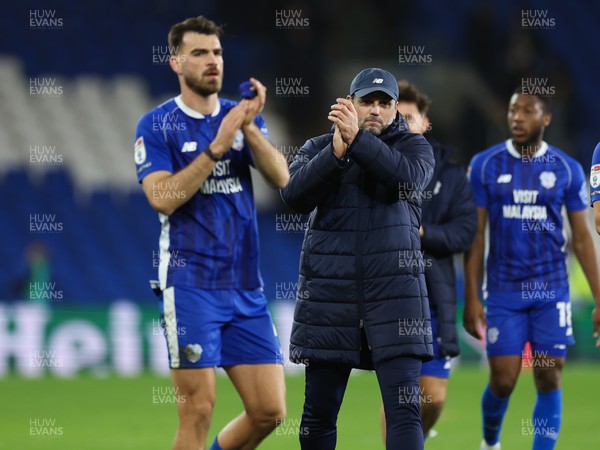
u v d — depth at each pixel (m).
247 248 19.72
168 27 77.12
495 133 72.12
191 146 19.47
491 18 75.69
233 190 19.52
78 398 38.94
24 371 47.88
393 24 78.44
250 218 19.73
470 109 72.12
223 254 19.30
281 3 74.69
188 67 19.31
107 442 28.39
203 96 19.64
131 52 75.19
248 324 19.56
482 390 42.22
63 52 73.62
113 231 67.44
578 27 83.00
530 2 83.19
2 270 63.09
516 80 72.00
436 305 22.94
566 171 24.83
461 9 81.62
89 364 48.50
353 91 18.78
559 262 24.89
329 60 76.44
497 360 24.80
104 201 68.69
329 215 18.41
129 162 70.44
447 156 23.94
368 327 18.08
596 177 20.36
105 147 70.38
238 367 19.59
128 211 68.88
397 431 17.69
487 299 25.23
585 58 81.75
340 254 18.23
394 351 17.88
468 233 23.44
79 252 65.81
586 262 25.11
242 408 36.56
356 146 17.48
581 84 80.56
